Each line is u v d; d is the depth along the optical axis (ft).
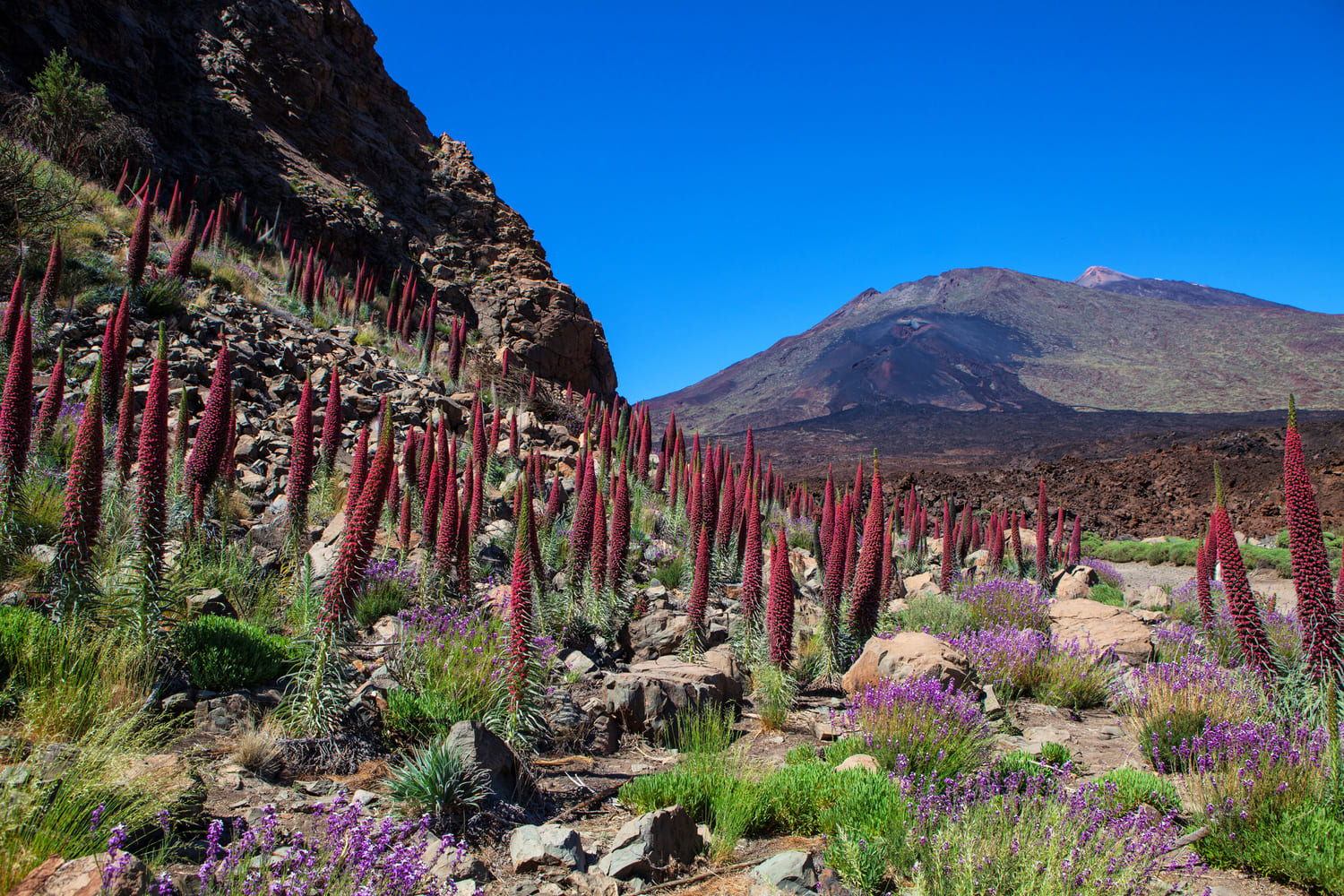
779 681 26.66
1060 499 182.29
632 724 24.31
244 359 56.13
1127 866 13.09
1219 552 22.45
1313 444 232.53
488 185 151.02
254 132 114.11
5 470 23.32
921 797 16.14
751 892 13.93
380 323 100.01
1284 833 15.39
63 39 95.61
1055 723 28.35
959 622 39.73
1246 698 23.07
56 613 19.22
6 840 10.68
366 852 10.96
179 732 17.67
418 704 21.01
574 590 34.09
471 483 38.37
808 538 69.77
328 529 37.42
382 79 149.18
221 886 10.11
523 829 15.65
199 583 25.09
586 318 132.36
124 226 74.38
